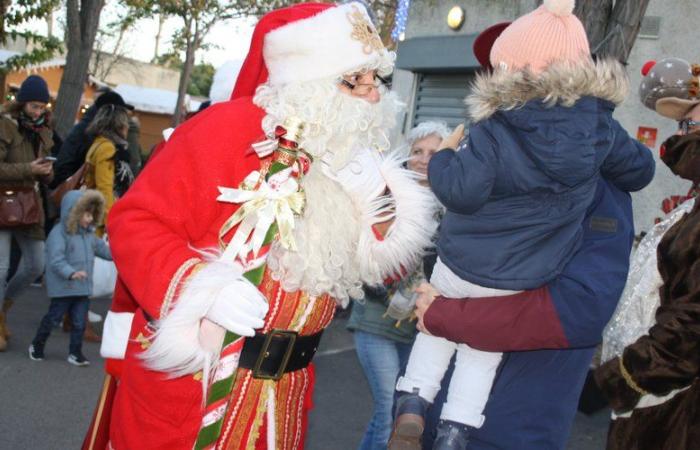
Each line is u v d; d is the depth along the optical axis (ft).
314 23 7.02
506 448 7.67
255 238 6.63
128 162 25.59
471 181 7.20
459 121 33.68
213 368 6.55
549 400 7.69
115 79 138.82
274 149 6.90
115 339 7.34
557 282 7.39
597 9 15.98
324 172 7.23
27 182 19.81
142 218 6.48
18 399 17.11
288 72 7.04
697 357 7.07
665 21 25.21
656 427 7.75
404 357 12.15
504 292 7.52
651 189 25.21
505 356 7.79
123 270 6.51
